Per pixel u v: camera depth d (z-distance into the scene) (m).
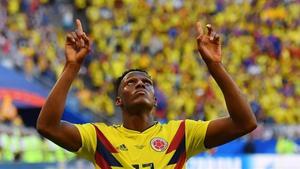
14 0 30.06
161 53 31.14
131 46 31.45
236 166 20.34
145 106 5.86
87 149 5.78
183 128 5.89
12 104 22.09
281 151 22.72
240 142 22.45
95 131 5.83
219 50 5.72
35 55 27.16
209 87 27.73
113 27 32.38
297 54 31.42
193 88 28.19
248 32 32.62
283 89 29.16
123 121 5.97
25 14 29.94
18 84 22.48
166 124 5.98
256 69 30.28
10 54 25.81
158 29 32.62
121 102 5.99
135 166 5.65
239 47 31.50
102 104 26.84
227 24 33.16
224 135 5.78
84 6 32.97
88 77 28.91
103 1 33.34
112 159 5.72
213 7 34.31
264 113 27.25
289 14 33.53
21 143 20.91
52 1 32.19
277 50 31.56
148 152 5.73
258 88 28.84
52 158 20.48
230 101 5.64
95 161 5.77
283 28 32.84
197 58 30.41
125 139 5.81
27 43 27.73
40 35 29.03
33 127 23.75
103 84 28.33
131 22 33.03
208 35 5.78
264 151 22.66
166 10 33.94
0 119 21.52
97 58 30.03
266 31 32.56
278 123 26.61
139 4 33.84
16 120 21.94
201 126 5.86
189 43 31.50
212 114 26.45
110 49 30.95
